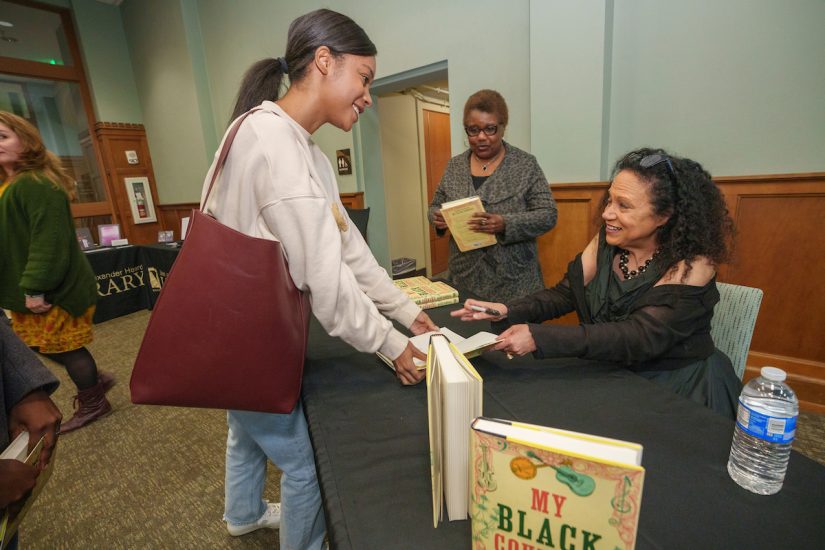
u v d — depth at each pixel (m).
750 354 1.96
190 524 1.42
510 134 2.57
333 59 0.80
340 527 0.51
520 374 0.89
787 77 1.70
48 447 0.77
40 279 1.67
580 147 2.21
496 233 1.66
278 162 0.72
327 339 1.17
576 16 2.07
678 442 0.63
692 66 1.90
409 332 1.21
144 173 5.48
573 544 0.40
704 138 1.94
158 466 1.74
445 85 4.45
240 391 0.71
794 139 1.73
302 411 0.94
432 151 4.95
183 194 5.22
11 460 0.63
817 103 1.65
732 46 1.79
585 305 1.11
